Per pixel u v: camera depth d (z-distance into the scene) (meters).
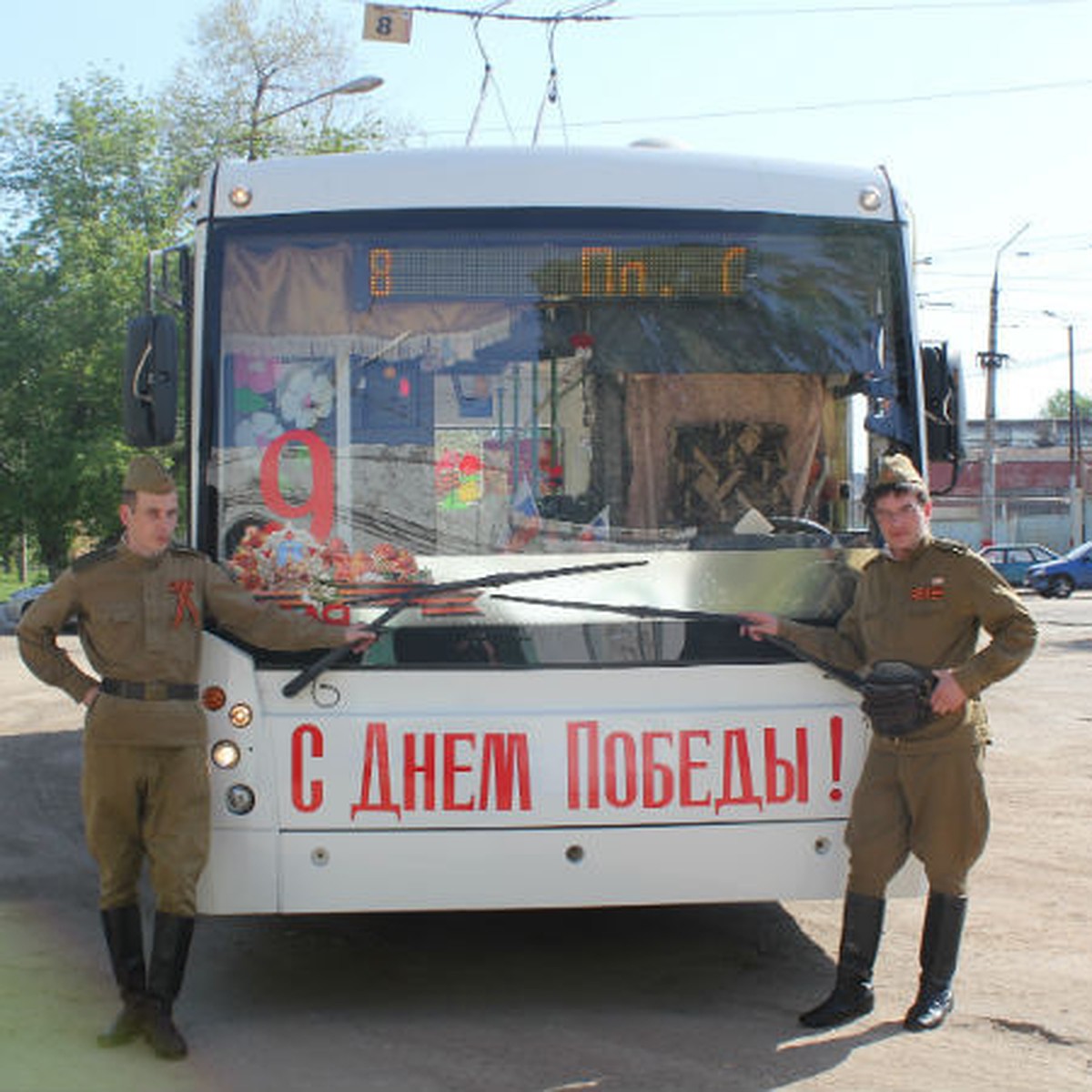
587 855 5.16
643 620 5.25
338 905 5.14
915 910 7.02
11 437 35.50
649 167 5.61
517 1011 5.57
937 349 5.97
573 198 5.55
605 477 5.45
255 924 6.96
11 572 72.38
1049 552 40.62
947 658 5.11
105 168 36.50
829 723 5.28
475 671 5.18
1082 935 6.51
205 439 5.41
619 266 5.54
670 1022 5.41
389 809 5.13
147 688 4.96
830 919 6.95
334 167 5.56
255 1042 5.20
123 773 4.97
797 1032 5.27
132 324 5.26
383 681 5.17
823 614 5.42
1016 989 5.73
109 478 34.22
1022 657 4.95
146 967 5.30
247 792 5.14
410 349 5.48
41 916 7.07
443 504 5.41
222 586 5.12
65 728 14.13
